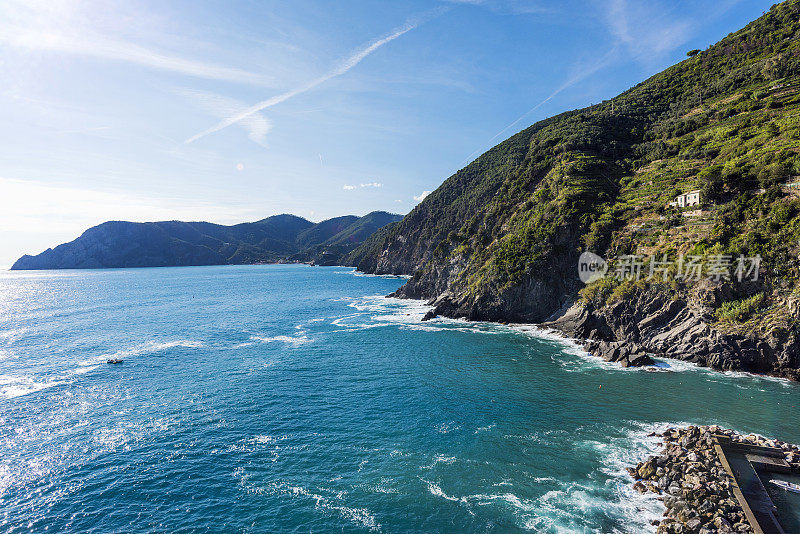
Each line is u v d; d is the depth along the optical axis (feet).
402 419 145.18
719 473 104.01
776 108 321.11
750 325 187.62
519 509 97.81
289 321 329.31
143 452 123.54
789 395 156.66
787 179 212.64
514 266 308.19
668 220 256.11
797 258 185.88
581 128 460.14
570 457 119.55
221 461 118.83
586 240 287.28
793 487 101.76
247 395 167.63
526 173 424.05
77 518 95.91
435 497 102.63
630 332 226.79
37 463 117.60
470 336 266.57
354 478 110.93
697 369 189.16
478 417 146.30
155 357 223.71
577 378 183.32
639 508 97.50
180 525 93.50
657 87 529.45
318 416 147.95
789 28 427.33
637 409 149.48
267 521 94.68
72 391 172.04
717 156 305.53
